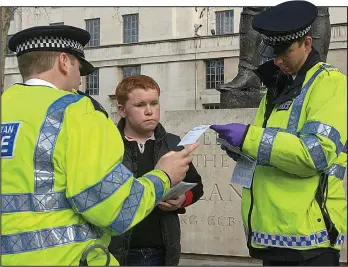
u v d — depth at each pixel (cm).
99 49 2189
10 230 214
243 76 522
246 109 465
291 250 258
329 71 262
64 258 213
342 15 1573
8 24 1145
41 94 224
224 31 2144
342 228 270
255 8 511
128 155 305
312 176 258
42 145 214
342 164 274
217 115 473
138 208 219
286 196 258
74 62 239
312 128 250
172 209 299
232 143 256
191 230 478
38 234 212
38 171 214
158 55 2130
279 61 270
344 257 436
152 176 231
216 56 2058
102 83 2192
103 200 210
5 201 216
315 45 476
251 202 272
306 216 257
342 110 254
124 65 2178
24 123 218
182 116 484
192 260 473
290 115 266
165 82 2131
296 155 244
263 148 249
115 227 215
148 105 306
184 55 2111
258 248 267
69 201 213
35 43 233
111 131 222
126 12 2217
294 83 270
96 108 225
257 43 516
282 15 266
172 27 2148
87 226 222
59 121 217
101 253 227
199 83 2072
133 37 2194
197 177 322
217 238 471
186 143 249
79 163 212
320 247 257
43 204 214
